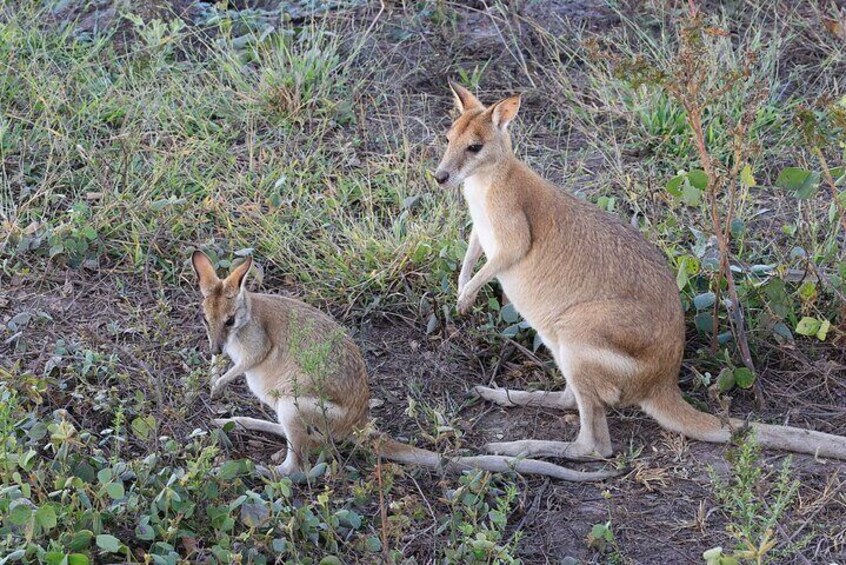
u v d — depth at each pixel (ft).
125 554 18.37
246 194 28.32
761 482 20.95
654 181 28.22
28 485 18.12
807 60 33.78
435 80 33.19
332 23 34.17
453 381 24.13
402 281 25.82
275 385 21.25
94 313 24.72
